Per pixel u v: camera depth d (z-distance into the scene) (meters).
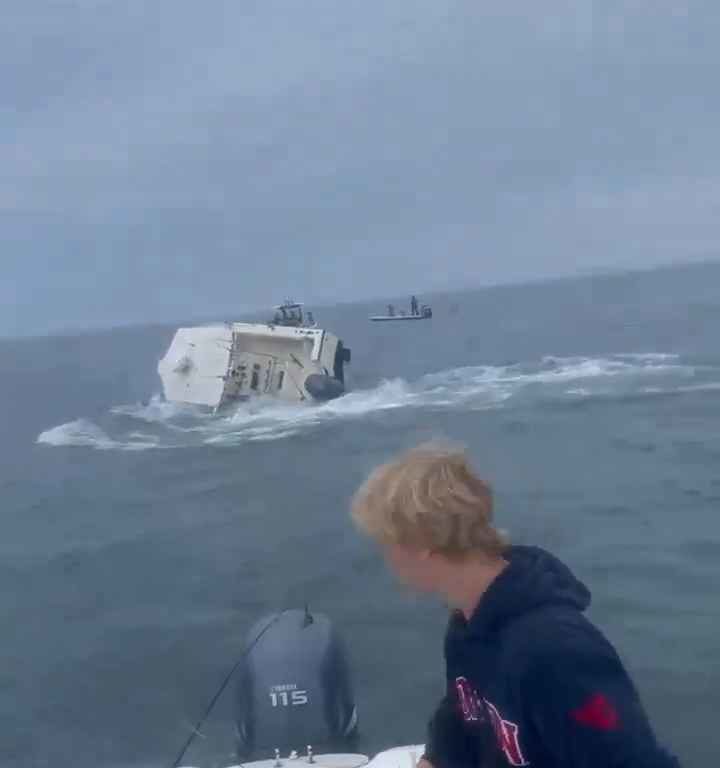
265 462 25.89
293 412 33.78
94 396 46.56
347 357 36.41
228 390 34.84
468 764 2.94
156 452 29.44
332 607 12.49
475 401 34.34
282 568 14.64
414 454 2.77
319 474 23.38
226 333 35.00
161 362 35.50
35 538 18.56
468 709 2.80
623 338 54.28
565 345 52.09
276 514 18.92
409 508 2.64
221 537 17.33
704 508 16.91
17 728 9.41
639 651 10.59
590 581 13.20
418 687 9.71
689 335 52.19
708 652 10.35
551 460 22.55
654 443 23.80
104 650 11.59
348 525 17.00
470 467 2.74
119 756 8.62
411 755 5.91
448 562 2.67
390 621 11.73
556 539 15.48
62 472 27.17
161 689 10.20
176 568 15.41
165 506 20.94
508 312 101.06
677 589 12.59
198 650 11.32
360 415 32.81
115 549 17.05
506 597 2.57
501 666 2.54
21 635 12.41
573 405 31.64
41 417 39.16
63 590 14.61
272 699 6.91
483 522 2.66
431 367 45.88
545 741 2.47
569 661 2.42
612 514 16.89
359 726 8.90
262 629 7.45
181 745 8.73
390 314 64.94
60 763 8.59
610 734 2.37
